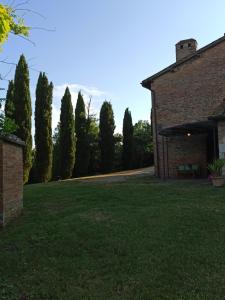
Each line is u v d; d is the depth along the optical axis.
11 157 10.49
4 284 5.78
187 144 22.84
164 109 23.33
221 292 5.24
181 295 5.16
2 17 4.10
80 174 37.41
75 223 9.38
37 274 6.16
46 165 32.16
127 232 8.30
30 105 30.14
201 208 10.60
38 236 8.40
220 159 16.27
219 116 16.59
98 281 5.78
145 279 5.77
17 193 11.06
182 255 6.75
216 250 6.98
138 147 44.16
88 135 39.25
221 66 21.69
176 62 22.92
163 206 11.05
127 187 16.47
